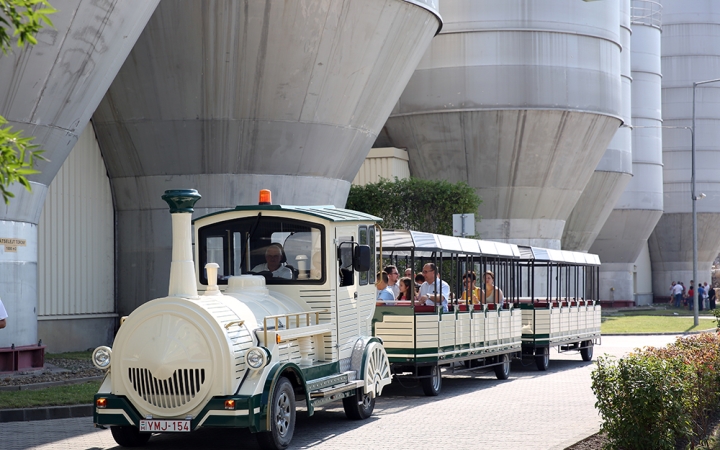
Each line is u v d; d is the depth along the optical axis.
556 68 44.75
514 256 24.61
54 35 19.20
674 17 79.56
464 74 44.50
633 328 45.97
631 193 70.94
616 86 47.69
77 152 27.75
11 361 20.92
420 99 45.22
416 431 14.43
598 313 31.53
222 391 11.98
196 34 26.00
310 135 28.02
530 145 45.22
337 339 14.61
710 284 84.94
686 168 80.50
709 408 14.51
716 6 79.75
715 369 14.92
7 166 7.05
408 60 30.06
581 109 45.34
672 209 80.94
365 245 15.21
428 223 39.66
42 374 20.59
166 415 12.12
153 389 12.15
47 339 26.64
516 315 24.70
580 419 15.84
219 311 12.38
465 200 39.44
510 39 44.12
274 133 27.52
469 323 21.17
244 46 26.16
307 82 27.06
